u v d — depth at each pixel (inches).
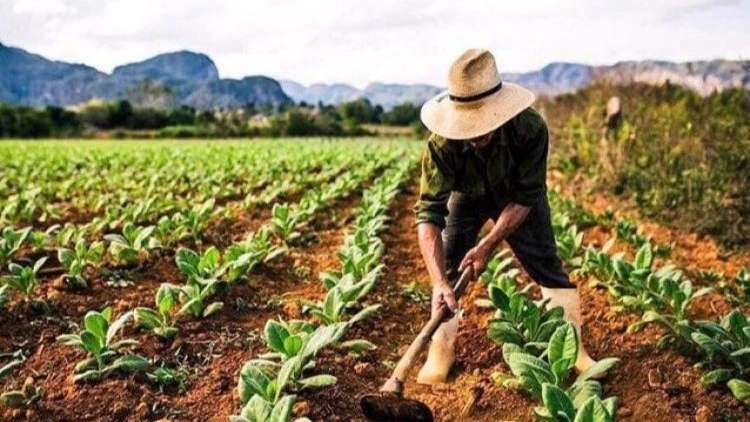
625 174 486.9
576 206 409.1
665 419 165.2
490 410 169.3
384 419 139.8
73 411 164.4
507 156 167.2
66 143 1539.1
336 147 1048.8
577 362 185.5
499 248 323.9
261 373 158.9
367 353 202.4
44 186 489.7
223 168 601.3
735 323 187.0
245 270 247.8
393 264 302.7
